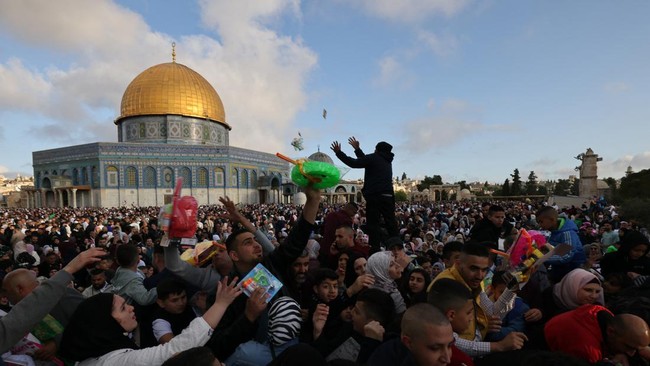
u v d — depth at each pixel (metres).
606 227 10.73
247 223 3.89
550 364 1.96
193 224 3.03
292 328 2.76
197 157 51.34
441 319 2.19
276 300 3.01
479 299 3.23
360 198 74.94
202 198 51.44
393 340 2.61
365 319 2.95
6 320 2.31
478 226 5.46
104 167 47.38
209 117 55.06
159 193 49.53
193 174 51.16
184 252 4.53
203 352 1.95
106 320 2.52
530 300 3.96
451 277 3.31
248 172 56.69
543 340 3.19
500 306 3.15
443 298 2.72
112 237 10.80
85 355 2.43
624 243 4.94
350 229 4.75
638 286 4.16
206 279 3.55
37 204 53.72
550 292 3.64
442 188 84.88
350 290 3.51
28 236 10.57
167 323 3.32
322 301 3.39
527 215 19.77
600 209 21.88
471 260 3.13
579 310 2.96
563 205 32.19
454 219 16.36
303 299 3.60
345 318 3.33
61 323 3.40
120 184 47.91
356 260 4.33
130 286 3.99
